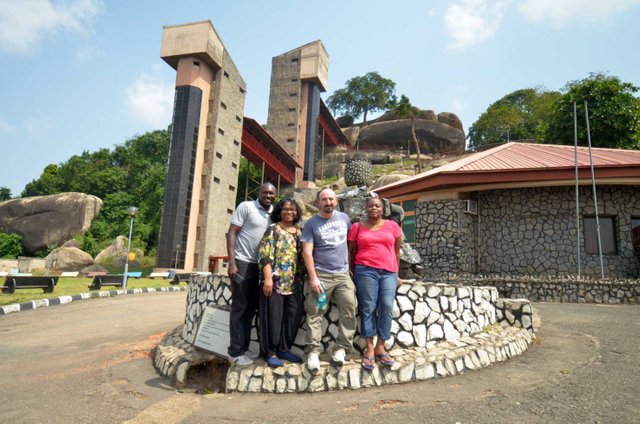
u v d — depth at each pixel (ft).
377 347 12.51
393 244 13.10
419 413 9.91
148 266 104.53
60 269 89.81
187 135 91.09
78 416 11.08
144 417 10.59
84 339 21.48
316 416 10.09
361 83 209.56
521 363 13.89
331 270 12.44
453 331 14.92
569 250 36.47
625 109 68.95
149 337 21.26
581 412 9.57
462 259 38.60
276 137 141.28
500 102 168.86
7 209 123.44
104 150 171.53
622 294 29.04
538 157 41.91
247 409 10.80
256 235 13.23
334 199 12.71
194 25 94.17
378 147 168.04
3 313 29.30
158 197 133.90
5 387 13.99
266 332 12.65
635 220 36.40
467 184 38.65
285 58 146.10
